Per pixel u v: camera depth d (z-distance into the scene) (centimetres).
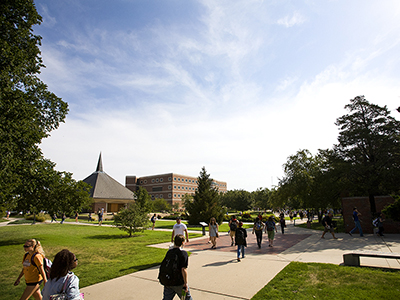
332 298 545
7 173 1149
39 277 510
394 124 2834
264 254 1095
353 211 1652
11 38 1259
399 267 764
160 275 434
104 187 7450
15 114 1214
